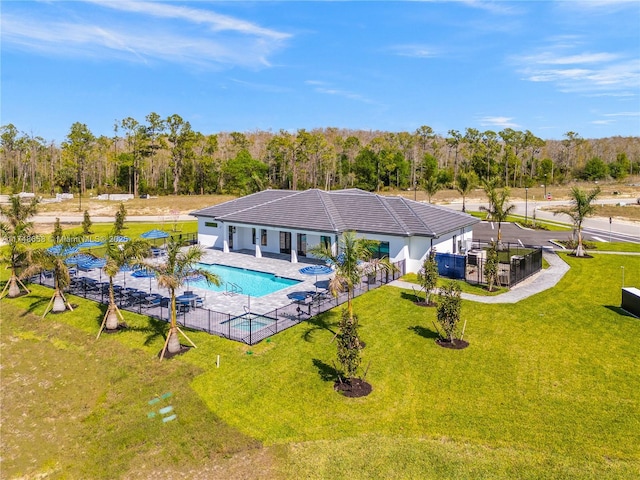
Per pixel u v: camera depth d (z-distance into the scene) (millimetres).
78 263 30688
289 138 110875
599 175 133500
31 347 22625
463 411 15633
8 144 112625
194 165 111938
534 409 15664
